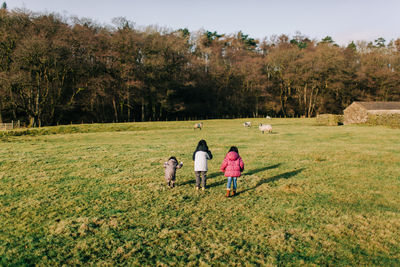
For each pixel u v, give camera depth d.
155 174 11.24
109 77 48.59
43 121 46.50
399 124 31.09
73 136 27.58
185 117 68.69
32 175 11.01
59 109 49.31
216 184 9.88
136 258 5.05
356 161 13.41
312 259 4.98
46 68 40.34
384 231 5.98
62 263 4.91
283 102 77.38
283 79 71.69
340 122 38.94
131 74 52.16
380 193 8.55
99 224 6.49
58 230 6.09
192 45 69.25
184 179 10.52
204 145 9.20
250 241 5.66
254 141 21.78
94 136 27.47
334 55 64.81
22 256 5.11
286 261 4.93
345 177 10.52
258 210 7.31
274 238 5.70
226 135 26.69
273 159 14.29
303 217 6.82
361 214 6.94
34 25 39.47
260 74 69.56
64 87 48.84
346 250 5.26
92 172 11.59
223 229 6.18
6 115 46.59
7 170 11.98
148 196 8.46
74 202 7.93
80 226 6.27
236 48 82.19
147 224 6.49
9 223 6.50
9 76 34.62
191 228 6.25
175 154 15.88
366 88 75.44
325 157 14.55
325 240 5.64
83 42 43.59
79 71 46.09
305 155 15.22
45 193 8.74
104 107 57.88
